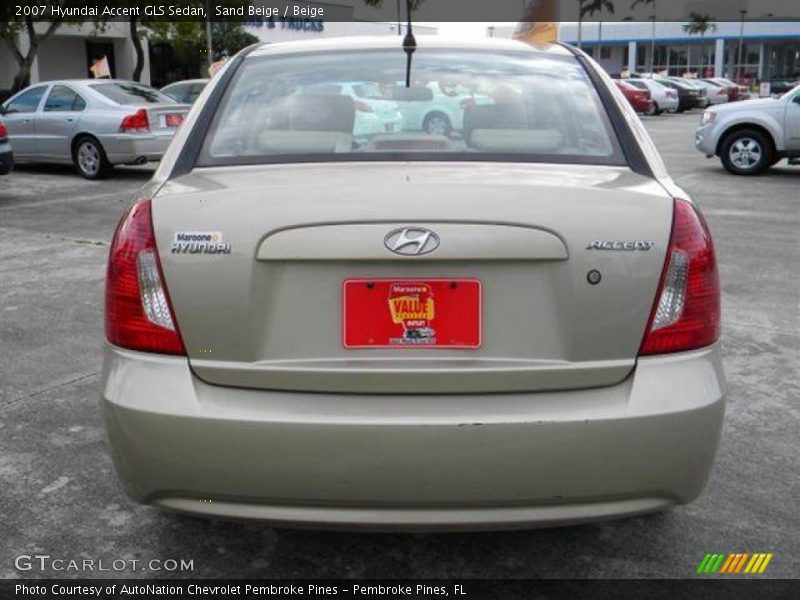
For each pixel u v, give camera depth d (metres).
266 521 2.22
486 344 2.20
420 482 2.14
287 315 2.20
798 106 12.59
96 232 8.23
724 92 42.88
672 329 2.23
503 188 2.24
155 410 2.18
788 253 7.29
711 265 2.31
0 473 3.28
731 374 4.36
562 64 3.16
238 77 3.05
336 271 2.18
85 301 5.74
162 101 12.99
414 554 2.78
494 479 2.15
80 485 3.19
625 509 2.21
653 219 2.24
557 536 2.88
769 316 5.38
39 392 4.11
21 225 8.59
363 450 2.12
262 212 2.20
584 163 2.63
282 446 2.13
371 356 2.20
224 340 2.20
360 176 2.39
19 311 5.50
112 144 12.05
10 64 32.66
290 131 2.76
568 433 2.13
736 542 2.85
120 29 35.72
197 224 2.23
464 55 3.16
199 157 2.69
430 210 2.17
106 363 2.34
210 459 2.17
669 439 2.17
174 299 2.22
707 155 13.48
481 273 2.18
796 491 3.17
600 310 2.19
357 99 2.88
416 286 2.18
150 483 2.23
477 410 2.15
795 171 13.82
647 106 33.03
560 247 2.17
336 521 2.19
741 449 3.50
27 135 12.85
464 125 2.78
